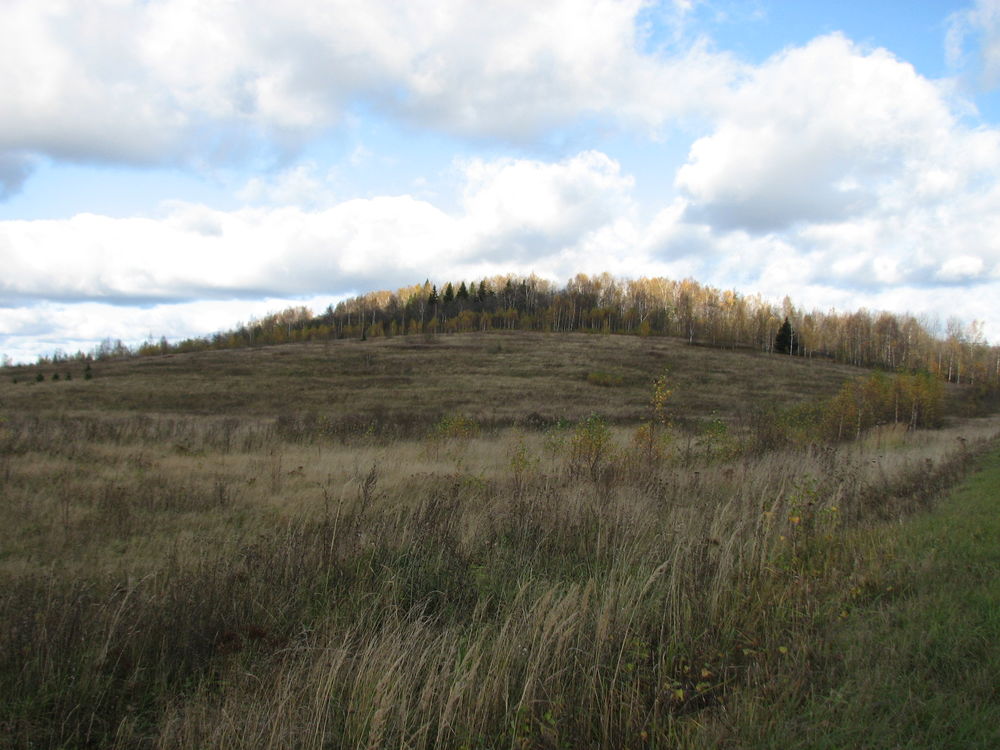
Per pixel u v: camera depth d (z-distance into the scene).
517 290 131.25
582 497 8.06
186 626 4.30
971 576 4.96
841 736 2.99
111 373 56.84
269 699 3.54
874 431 22.77
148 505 8.52
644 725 3.15
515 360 64.25
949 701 3.19
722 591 4.55
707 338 95.00
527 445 17.06
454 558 5.69
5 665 3.76
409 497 9.24
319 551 5.66
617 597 4.45
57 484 9.62
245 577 5.03
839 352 87.81
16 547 6.47
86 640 4.03
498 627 4.47
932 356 81.25
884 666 3.58
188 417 33.53
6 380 54.75
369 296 157.12
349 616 4.67
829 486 7.65
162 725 3.44
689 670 3.64
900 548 5.83
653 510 7.50
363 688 3.49
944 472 10.66
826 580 4.86
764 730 3.08
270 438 18.14
